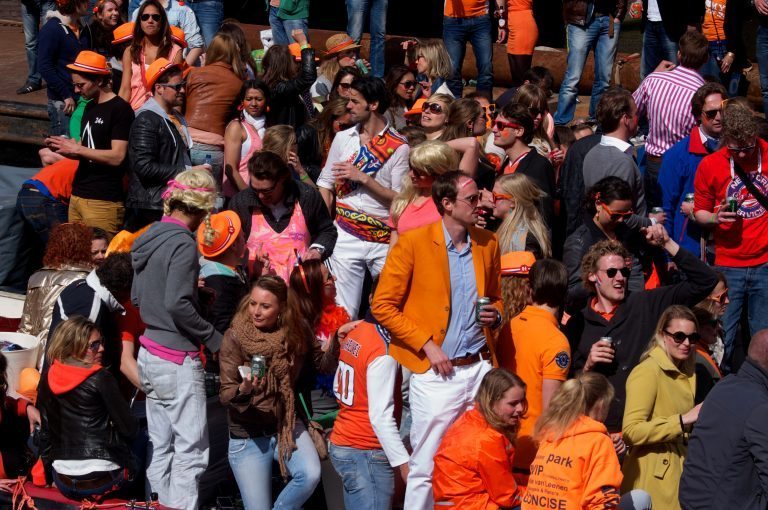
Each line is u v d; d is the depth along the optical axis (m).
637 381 21.41
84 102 31.42
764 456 19.47
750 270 28.36
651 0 38.50
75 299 24.03
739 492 19.95
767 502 19.78
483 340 20.91
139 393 25.62
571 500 19.00
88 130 30.59
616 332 22.53
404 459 21.03
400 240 20.45
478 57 40.66
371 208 27.77
